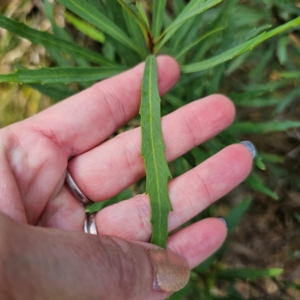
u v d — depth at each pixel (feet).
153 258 0.42
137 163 0.52
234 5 0.50
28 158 0.47
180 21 0.44
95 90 0.51
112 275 0.38
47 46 0.49
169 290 0.42
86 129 0.51
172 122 0.50
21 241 0.34
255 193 0.87
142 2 0.79
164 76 0.50
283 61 0.60
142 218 0.51
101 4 0.52
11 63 0.82
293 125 0.51
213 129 0.51
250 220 0.87
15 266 0.33
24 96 0.82
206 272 0.60
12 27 0.46
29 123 0.49
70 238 0.37
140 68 0.52
